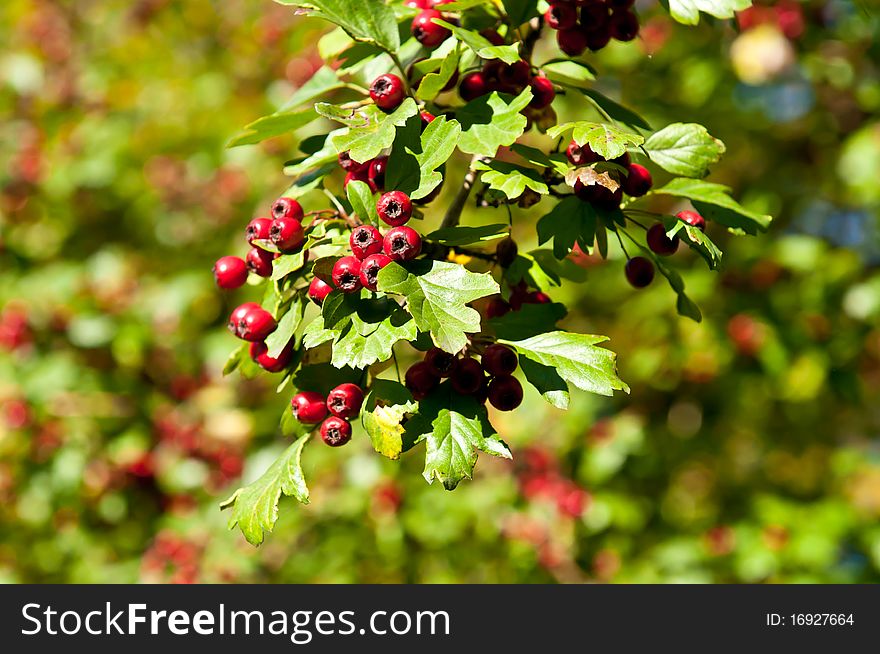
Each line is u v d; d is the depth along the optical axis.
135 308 1.36
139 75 1.56
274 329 0.66
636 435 1.27
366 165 0.66
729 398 1.31
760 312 1.28
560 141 0.68
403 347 1.11
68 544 1.33
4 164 1.47
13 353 1.29
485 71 0.68
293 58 1.48
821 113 1.41
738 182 1.45
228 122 1.48
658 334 1.30
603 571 1.27
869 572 1.26
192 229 1.49
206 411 1.35
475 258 0.69
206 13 1.59
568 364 0.64
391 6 0.68
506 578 1.28
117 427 1.32
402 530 1.24
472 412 0.64
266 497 0.65
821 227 1.44
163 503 1.36
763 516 1.27
